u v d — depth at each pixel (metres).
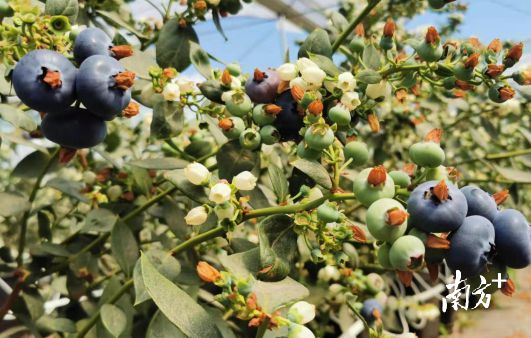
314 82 0.18
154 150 0.39
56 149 0.27
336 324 0.41
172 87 0.20
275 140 0.19
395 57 0.20
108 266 0.36
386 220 0.12
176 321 0.13
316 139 0.16
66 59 0.15
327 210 0.16
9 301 0.25
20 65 0.14
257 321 0.13
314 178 0.16
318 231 0.16
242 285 0.14
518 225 0.12
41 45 0.16
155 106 0.21
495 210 0.13
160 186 0.30
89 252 0.28
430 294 0.42
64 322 0.24
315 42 0.21
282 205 0.18
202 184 0.18
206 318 0.13
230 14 0.28
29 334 0.26
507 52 0.18
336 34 0.26
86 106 0.15
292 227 0.17
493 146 0.54
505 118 0.49
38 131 0.28
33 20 0.16
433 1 0.22
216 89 0.20
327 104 0.19
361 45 0.22
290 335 0.13
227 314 0.24
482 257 0.12
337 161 0.16
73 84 0.15
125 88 0.15
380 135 0.50
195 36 0.26
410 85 0.20
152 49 0.30
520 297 1.01
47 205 0.31
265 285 0.15
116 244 0.23
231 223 0.17
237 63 0.22
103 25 0.31
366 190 0.14
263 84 0.19
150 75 0.21
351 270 0.32
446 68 0.19
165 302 0.13
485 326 0.88
